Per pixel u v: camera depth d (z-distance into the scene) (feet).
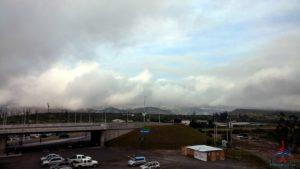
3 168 186.60
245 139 429.38
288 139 367.04
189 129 355.77
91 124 315.99
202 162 209.67
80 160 187.93
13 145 336.70
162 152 261.65
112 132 331.98
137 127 355.77
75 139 423.23
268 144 372.99
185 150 244.22
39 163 205.46
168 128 338.54
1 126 253.85
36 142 381.19
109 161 214.48
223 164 202.39
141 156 221.87
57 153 259.60
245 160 219.20
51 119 651.25
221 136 416.87
